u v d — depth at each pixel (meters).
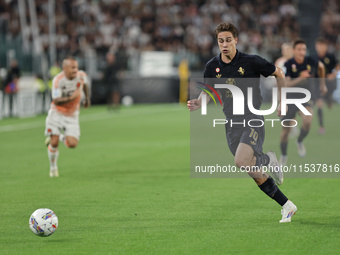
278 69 19.67
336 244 17.31
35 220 18.03
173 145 44.16
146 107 86.94
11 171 32.66
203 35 107.00
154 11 108.31
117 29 103.81
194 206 23.20
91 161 36.38
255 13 114.25
